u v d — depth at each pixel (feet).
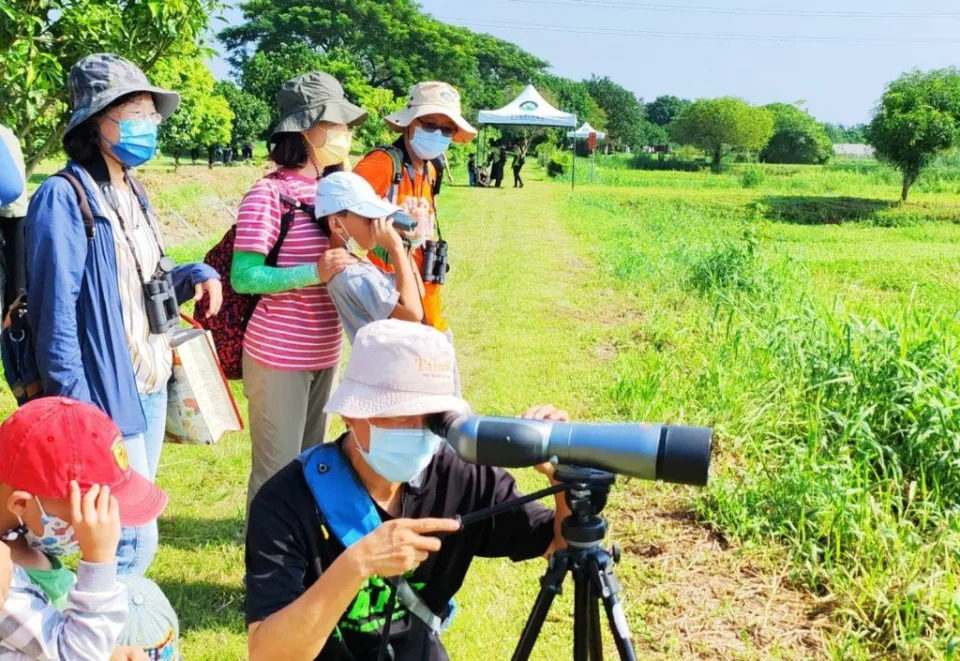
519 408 21.36
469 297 34.60
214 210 60.85
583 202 85.05
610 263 41.65
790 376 20.31
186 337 11.78
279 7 226.79
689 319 29.40
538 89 280.10
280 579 6.50
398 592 6.84
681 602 13.16
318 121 12.09
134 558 10.00
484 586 13.47
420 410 6.30
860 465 15.98
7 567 5.70
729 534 14.94
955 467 15.65
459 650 11.82
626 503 16.28
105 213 10.20
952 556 13.60
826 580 13.61
